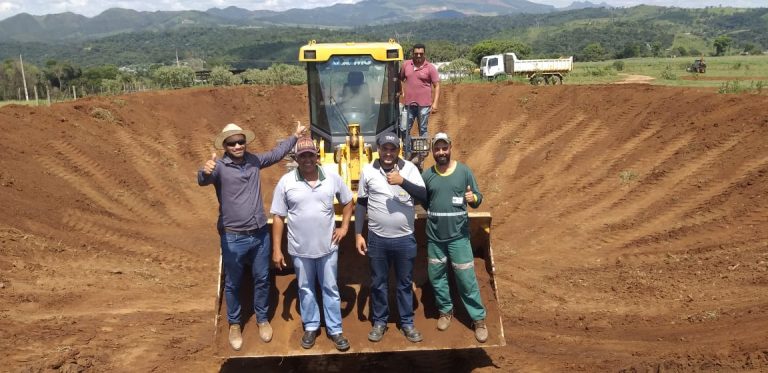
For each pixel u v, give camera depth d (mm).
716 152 15266
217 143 6004
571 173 17859
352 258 7016
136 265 11773
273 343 6352
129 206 15844
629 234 13188
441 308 6488
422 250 6980
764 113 15641
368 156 8477
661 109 18812
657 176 15531
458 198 6145
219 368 7137
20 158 15453
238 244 6051
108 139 19375
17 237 11398
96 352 7434
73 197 14875
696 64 43125
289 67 39188
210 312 9414
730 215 12312
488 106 24156
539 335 8336
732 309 8242
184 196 17734
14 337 7766
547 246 13430
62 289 9859
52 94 45500
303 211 5918
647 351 7219
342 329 6559
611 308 9391
